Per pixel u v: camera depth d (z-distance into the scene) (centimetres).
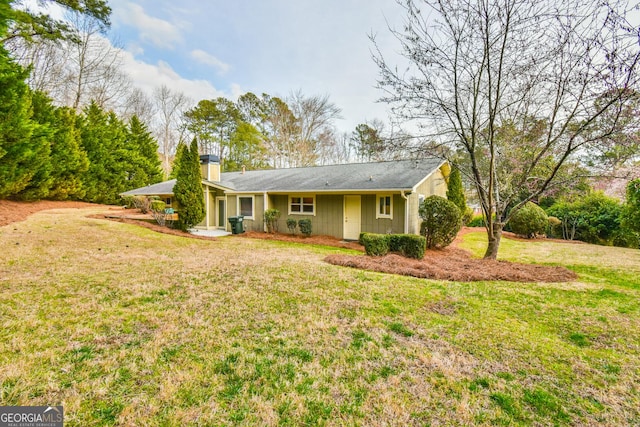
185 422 204
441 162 1188
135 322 346
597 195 1348
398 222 1090
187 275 543
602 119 634
